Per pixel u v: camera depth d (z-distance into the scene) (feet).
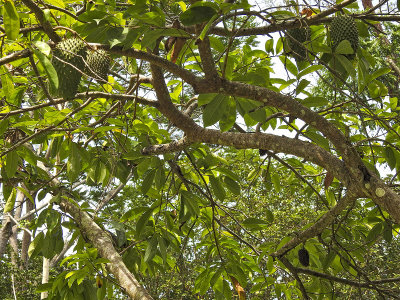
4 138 14.02
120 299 28.76
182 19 8.11
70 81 9.29
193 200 14.07
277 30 10.41
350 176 9.80
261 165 17.19
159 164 13.85
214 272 15.17
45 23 9.02
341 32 10.14
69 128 12.89
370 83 12.00
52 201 15.53
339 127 13.38
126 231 16.61
